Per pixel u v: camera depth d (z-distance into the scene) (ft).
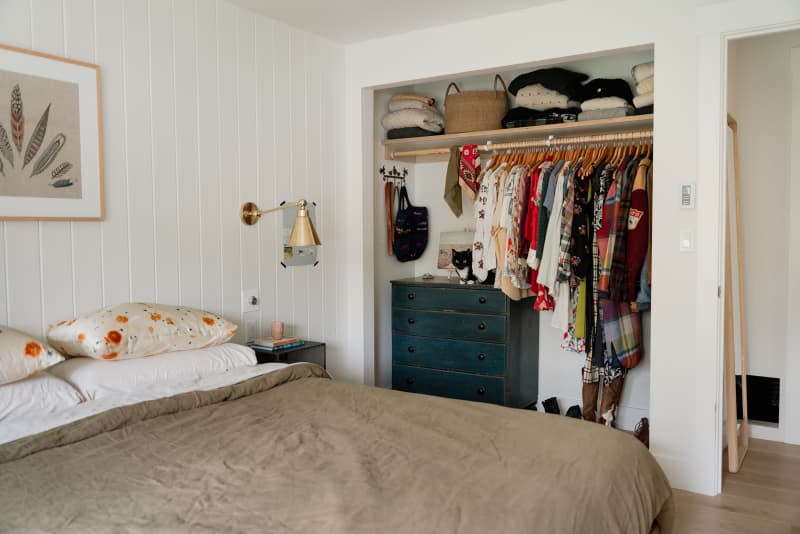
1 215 7.34
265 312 11.06
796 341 11.70
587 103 11.16
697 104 9.27
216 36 9.98
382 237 13.92
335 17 10.94
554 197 10.98
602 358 11.34
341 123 12.69
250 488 4.75
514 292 11.65
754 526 8.47
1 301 7.41
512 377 12.38
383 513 4.34
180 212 9.50
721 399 9.54
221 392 7.26
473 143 13.14
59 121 7.87
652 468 6.12
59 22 7.88
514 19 10.73
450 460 5.44
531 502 4.61
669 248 9.59
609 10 9.86
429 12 10.73
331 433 6.10
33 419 6.15
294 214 11.59
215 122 10.01
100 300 8.47
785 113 11.57
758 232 11.93
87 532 4.04
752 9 8.77
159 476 4.97
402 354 13.43
